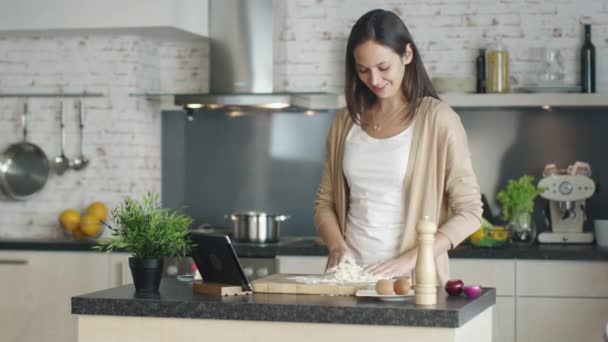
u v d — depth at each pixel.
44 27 5.55
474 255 4.99
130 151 5.73
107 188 5.77
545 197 5.38
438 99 3.33
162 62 6.05
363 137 3.37
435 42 5.75
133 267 3.01
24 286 5.50
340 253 3.30
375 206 3.34
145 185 5.80
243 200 5.97
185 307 2.76
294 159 5.92
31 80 5.86
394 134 3.31
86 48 5.78
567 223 5.41
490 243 5.11
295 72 5.85
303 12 5.85
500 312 4.98
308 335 2.67
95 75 5.77
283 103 5.38
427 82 3.32
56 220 5.84
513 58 5.69
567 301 4.95
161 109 6.04
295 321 2.67
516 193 5.33
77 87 5.80
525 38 5.69
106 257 5.40
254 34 5.68
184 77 6.03
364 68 3.18
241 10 5.68
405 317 2.58
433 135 3.25
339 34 5.83
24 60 5.87
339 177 3.48
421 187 3.27
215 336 2.75
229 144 5.98
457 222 3.16
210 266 3.04
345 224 3.49
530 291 4.96
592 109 5.66
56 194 5.84
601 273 4.93
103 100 5.75
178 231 3.08
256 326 2.71
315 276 3.14
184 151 6.03
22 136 5.89
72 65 5.80
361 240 3.37
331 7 5.82
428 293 2.66
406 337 2.59
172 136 6.05
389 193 3.32
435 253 3.08
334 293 2.89
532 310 4.97
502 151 5.73
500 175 5.73
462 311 2.59
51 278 5.46
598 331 4.93
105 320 2.84
